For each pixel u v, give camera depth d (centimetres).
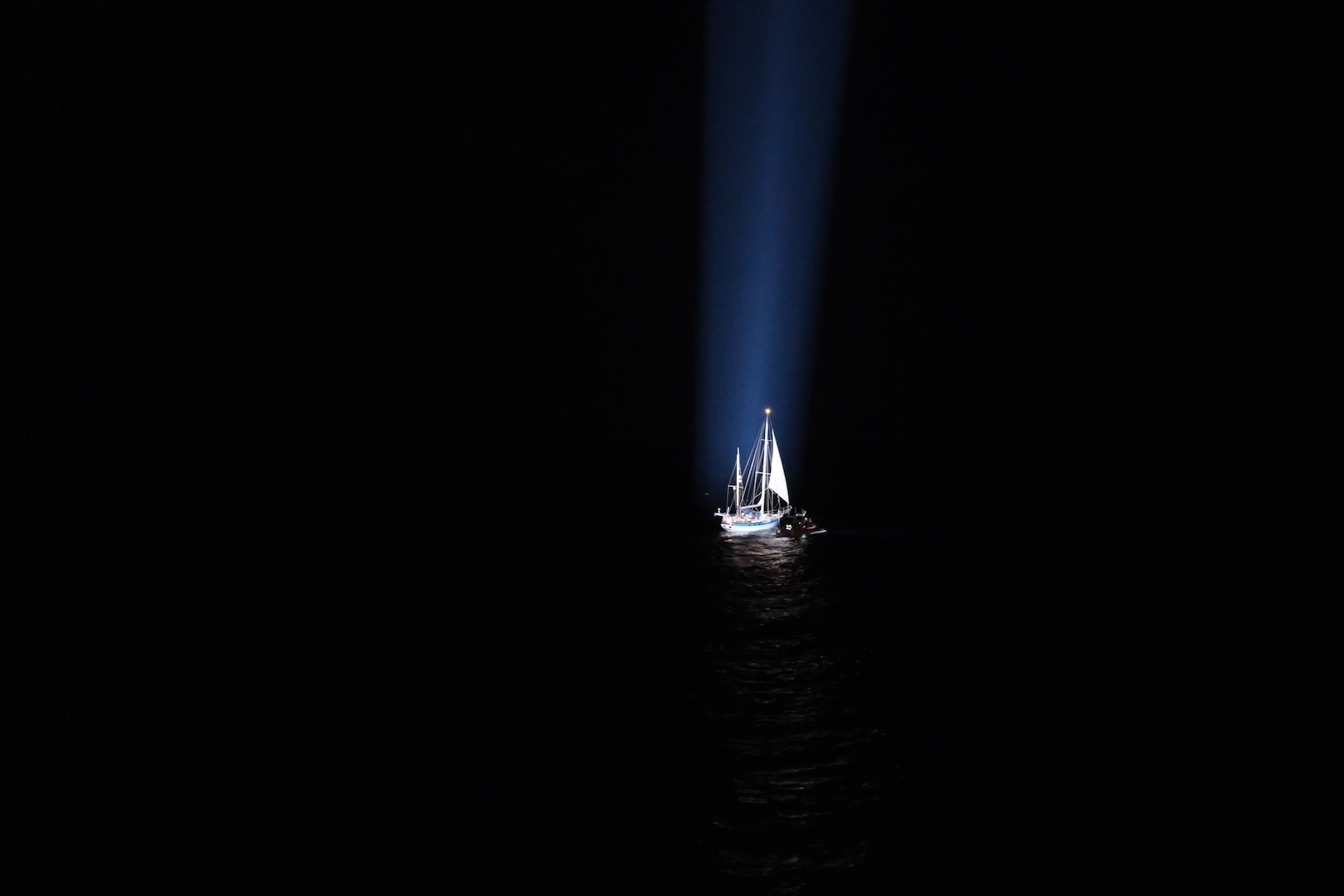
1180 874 1459
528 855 1581
